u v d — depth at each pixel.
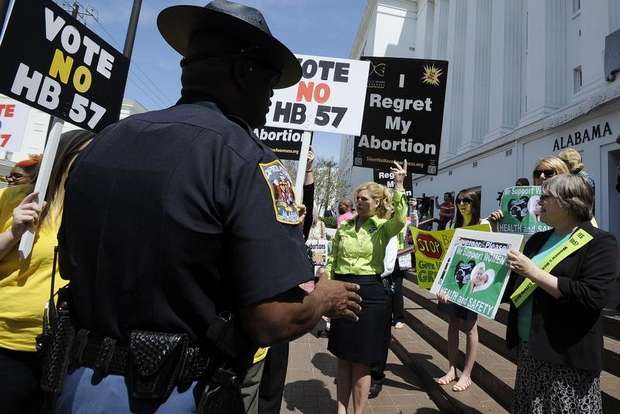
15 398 1.92
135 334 1.03
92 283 1.11
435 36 21.00
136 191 1.07
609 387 3.05
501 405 3.50
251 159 1.09
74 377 1.09
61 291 1.27
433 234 3.90
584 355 1.88
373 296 3.12
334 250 3.46
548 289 1.90
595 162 7.78
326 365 4.98
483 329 4.80
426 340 5.67
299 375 4.63
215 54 1.26
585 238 1.95
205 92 1.25
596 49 8.05
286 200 1.12
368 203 3.27
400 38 27.41
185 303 1.04
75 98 2.32
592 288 1.83
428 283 3.89
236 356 1.08
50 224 2.01
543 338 1.96
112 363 1.05
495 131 12.17
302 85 3.38
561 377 1.93
